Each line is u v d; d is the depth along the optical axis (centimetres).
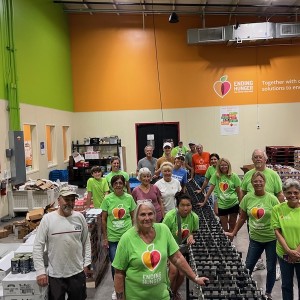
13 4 937
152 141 1513
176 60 1498
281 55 1479
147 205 255
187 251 372
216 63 1494
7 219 868
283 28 1370
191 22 1488
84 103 1509
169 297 265
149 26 1488
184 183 634
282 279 344
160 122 1512
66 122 1407
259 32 1373
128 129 1514
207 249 357
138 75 1499
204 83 1503
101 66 1497
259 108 1502
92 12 1464
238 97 1501
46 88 1183
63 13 1407
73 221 329
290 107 1496
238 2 1366
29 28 1050
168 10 1455
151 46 1495
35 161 1083
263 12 1470
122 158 1414
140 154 1521
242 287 274
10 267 373
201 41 1410
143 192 485
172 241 269
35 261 323
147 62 1499
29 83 1039
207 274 296
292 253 321
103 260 536
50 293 327
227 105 1508
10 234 753
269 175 450
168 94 1509
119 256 255
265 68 1488
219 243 376
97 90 1505
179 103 1510
